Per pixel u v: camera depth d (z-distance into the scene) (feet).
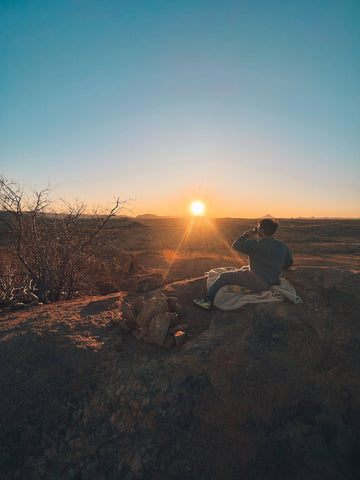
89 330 12.69
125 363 10.89
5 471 7.84
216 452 8.59
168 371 10.26
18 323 13.60
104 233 25.72
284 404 9.62
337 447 9.15
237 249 12.93
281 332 11.16
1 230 21.30
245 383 9.87
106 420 9.11
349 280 13.61
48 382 9.80
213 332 11.82
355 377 10.21
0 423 8.58
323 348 10.79
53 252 23.57
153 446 8.59
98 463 8.25
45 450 8.35
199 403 9.46
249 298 12.67
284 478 8.36
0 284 21.52
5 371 10.12
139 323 12.42
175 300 13.70
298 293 13.28
